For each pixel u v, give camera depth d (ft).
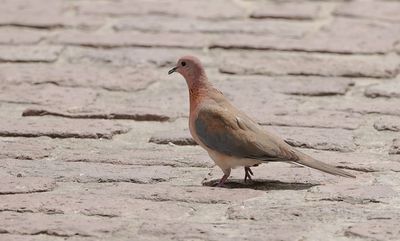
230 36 52.60
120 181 36.81
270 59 49.75
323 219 33.22
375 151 39.68
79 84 47.14
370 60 49.57
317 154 39.40
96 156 39.22
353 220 33.12
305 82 47.03
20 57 50.11
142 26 54.08
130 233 32.32
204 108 36.04
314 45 51.26
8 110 44.21
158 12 56.44
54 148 40.19
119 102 45.14
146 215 33.71
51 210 34.01
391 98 45.24
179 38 52.47
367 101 44.93
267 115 43.29
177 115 43.57
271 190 35.91
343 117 43.09
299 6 57.52
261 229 32.45
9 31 53.67
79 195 35.35
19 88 46.60
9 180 36.65
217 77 47.93
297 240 31.65
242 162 35.60
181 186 36.32
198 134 36.11
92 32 53.47
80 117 43.29
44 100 45.09
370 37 52.60
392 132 41.47
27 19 55.01
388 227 32.40
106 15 56.03
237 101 45.01
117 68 49.11
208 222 33.17
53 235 32.22
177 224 32.91
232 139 35.35
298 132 41.42
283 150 35.27
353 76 47.80
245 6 57.77
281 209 34.06
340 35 52.85
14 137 41.37
